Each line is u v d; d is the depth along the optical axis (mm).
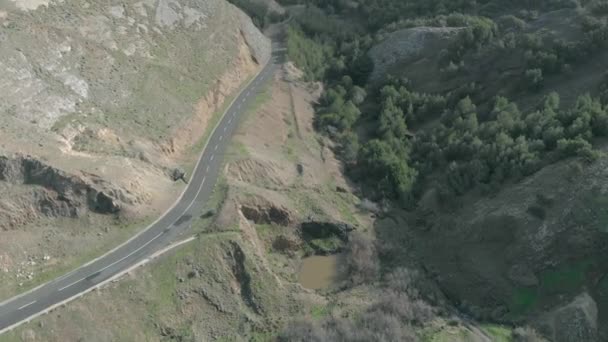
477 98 78250
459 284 56594
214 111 75062
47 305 45062
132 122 63469
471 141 68688
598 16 78688
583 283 52938
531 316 52375
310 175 68062
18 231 48781
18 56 60031
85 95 62531
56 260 48812
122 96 65688
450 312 53688
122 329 45688
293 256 59594
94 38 68938
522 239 56000
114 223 53031
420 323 51281
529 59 75875
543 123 65500
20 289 46250
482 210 60688
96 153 57094
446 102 79562
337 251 60812
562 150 60000
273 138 73000
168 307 48438
